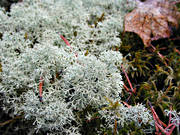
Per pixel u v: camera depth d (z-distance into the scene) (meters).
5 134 0.17
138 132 0.12
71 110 0.13
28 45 0.17
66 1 0.19
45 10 0.19
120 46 0.17
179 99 0.14
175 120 0.12
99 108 0.13
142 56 0.17
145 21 0.18
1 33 0.17
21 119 0.16
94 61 0.13
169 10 0.19
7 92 0.14
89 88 0.13
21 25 0.17
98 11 0.20
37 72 0.14
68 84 0.13
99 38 0.17
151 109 0.13
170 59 0.16
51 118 0.12
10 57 0.15
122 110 0.12
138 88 0.15
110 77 0.13
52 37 0.16
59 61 0.14
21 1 0.22
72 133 0.12
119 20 0.18
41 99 0.13
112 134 0.12
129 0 0.20
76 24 0.17
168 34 0.18
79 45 0.16
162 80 0.16
